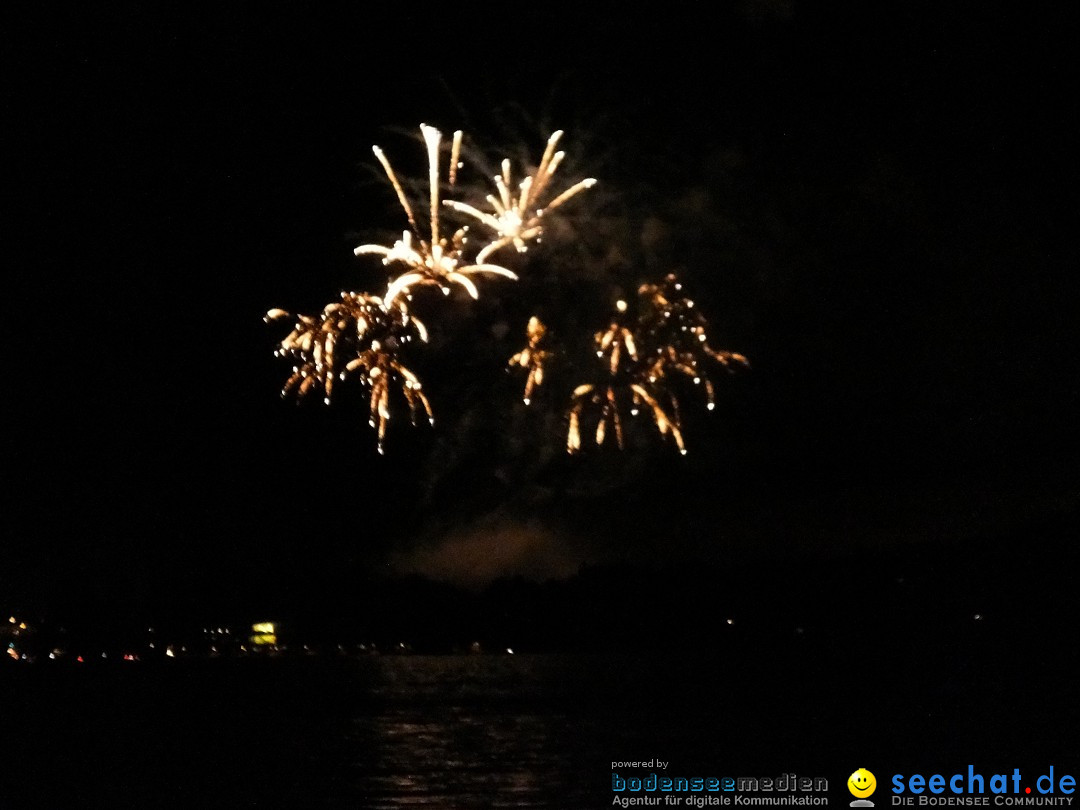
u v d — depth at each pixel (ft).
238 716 211.20
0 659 526.98
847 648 391.86
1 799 107.24
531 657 533.14
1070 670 227.61
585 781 110.73
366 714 211.82
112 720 203.31
